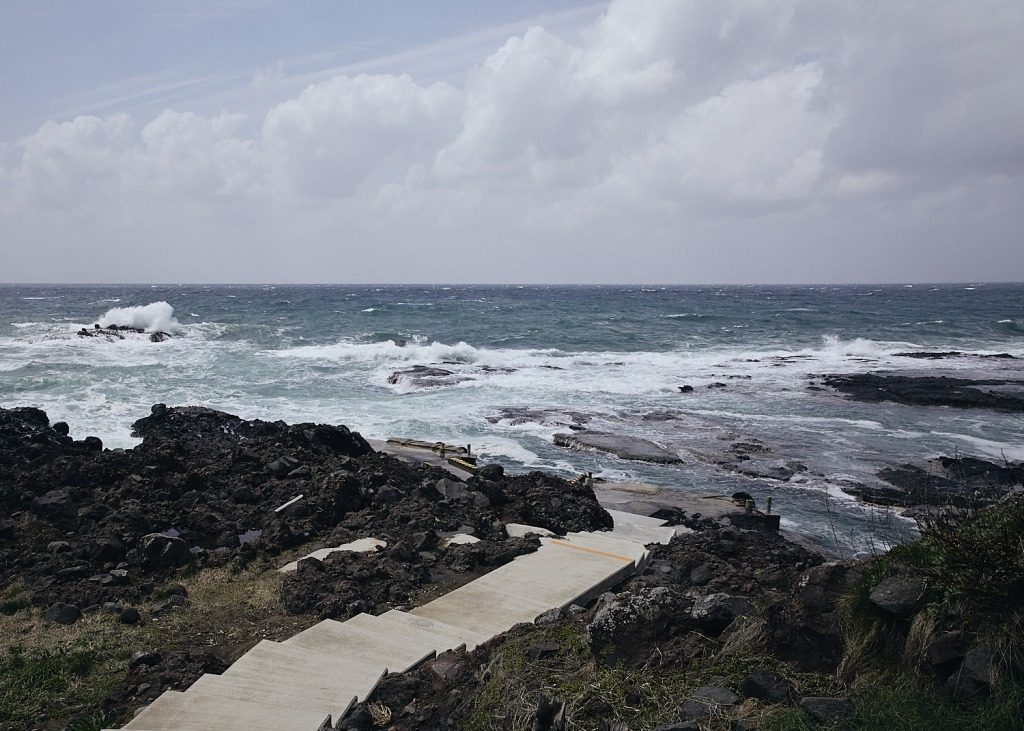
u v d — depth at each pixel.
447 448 17.00
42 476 11.45
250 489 11.16
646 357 39.38
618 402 26.23
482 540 9.42
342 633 6.46
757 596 7.77
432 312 74.00
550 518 10.95
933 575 4.93
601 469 17.78
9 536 9.30
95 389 25.59
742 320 65.44
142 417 20.41
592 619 6.07
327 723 5.02
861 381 31.05
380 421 22.17
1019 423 24.12
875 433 22.33
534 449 19.55
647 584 8.18
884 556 5.44
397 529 9.69
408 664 5.95
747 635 5.29
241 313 69.38
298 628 7.05
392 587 7.87
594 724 4.64
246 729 4.91
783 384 30.88
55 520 9.80
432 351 37.47
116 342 42.50
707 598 5.74
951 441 21.47
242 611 7.45
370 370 32.59
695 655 5.23
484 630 6.63
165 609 7.44
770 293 170.62
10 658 6.33
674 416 24.02
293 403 24.64
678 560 9.47
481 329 55.12
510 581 7.80
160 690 5.79
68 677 6.08
